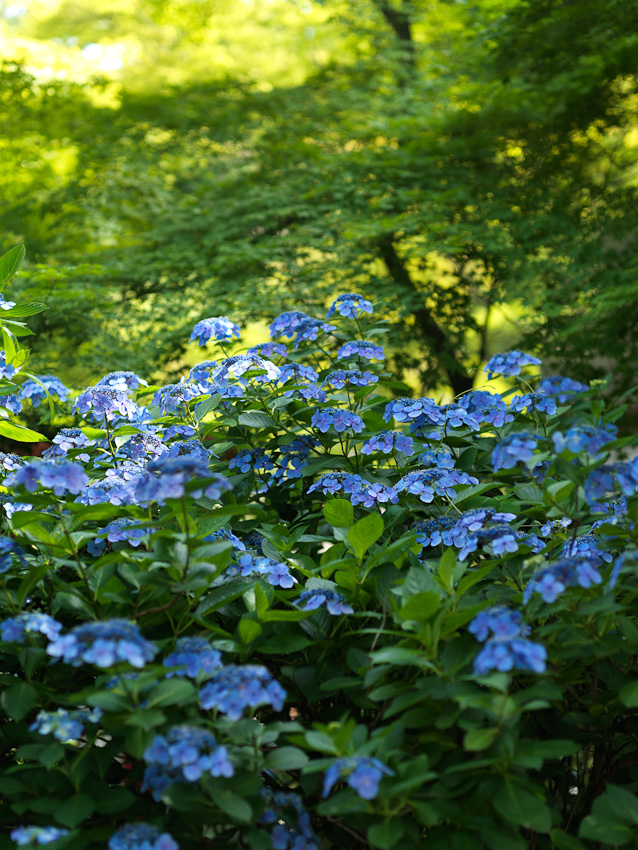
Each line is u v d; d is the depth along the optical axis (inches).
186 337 212.4
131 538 67.2
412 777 52.5
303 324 103.9
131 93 278.8
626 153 257.1
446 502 85.7
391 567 70.6
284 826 56.2
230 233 235.8
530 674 63.7
